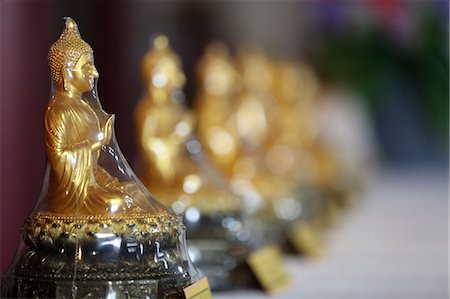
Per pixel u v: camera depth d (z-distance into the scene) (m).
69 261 2.51
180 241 2.69
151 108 3.49
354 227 6.27
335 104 9.03
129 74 7.32
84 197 2.57
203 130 4.21
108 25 7.00
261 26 10.65
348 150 8.86
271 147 5.38
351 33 9.94
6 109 5.14
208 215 3.45
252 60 5.39
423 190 9.20
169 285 2.55
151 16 8.20
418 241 5.52
